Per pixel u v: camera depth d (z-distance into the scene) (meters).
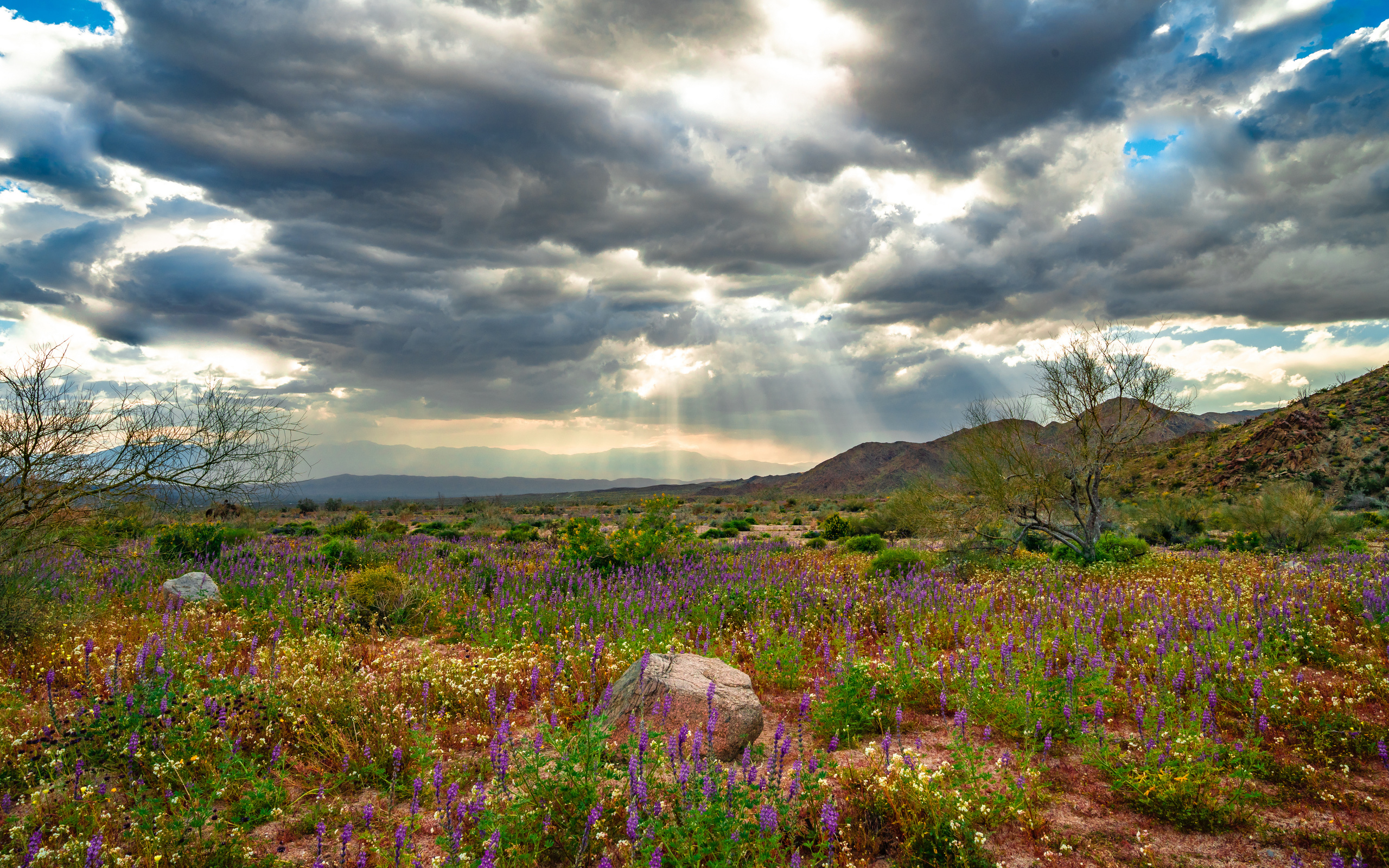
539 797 4.58
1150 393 19.14
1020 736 6.32
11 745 5.29
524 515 63.69
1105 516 24.12
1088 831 4.72
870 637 10.53
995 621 10.45
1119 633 9.52
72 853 4.00
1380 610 9.32
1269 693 6.63
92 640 8.01
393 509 74.00
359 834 4.58
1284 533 24.81
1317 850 4.42
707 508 77.06
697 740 5.06
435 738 5.62
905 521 24.66
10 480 8.72
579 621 10.02
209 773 5.07
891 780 4.95
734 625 11.21
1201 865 4.31
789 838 4.32
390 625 11.27
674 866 3.88
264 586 12.62
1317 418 51.12
